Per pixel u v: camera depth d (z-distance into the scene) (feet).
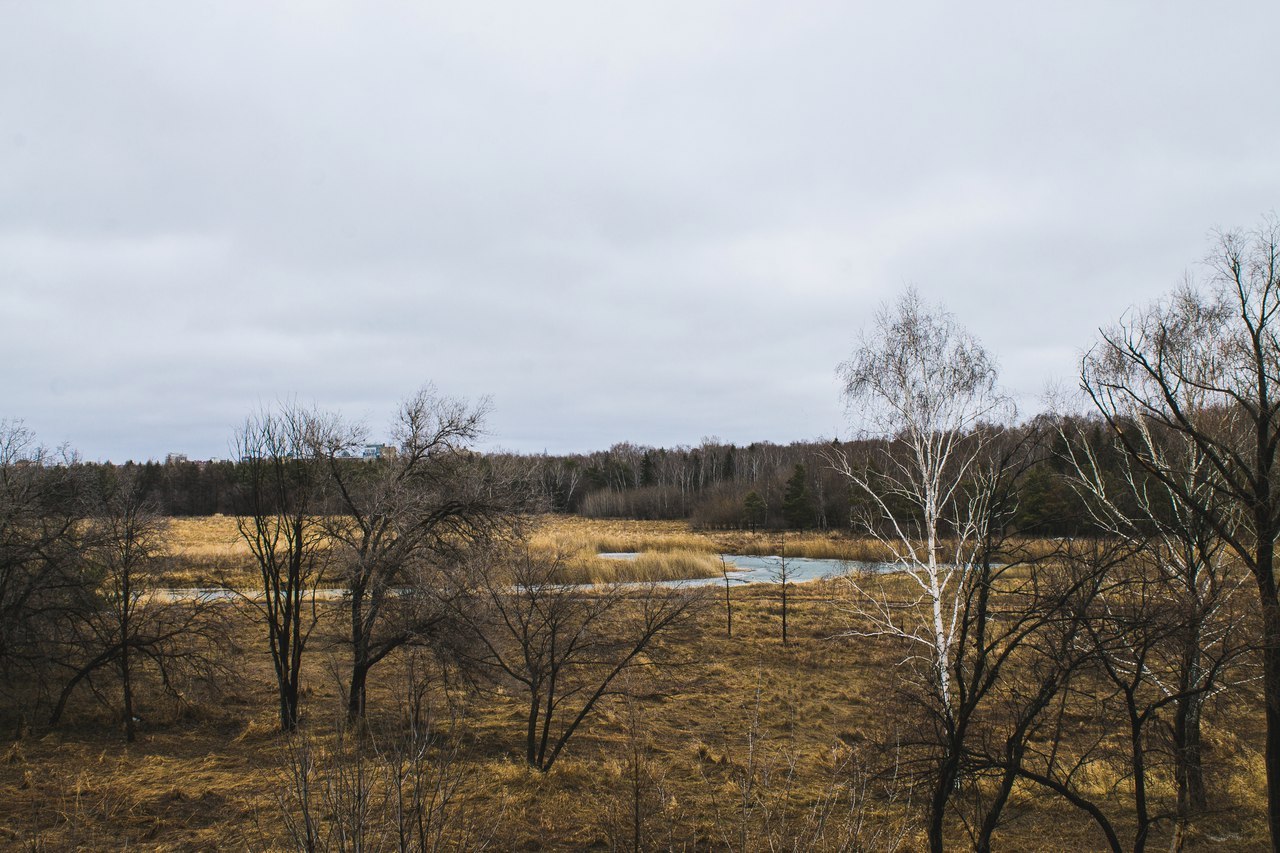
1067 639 43.21
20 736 66.59
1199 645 47.88
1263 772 63.05
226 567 153.07
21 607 68.59
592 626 71.97
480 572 68.03
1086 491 69.87
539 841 50.26
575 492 440.86
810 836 51.47
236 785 57.06
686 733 76.33
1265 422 46.85
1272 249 48.08
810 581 165.17
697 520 317.83
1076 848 54.08
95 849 45.80
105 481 83.82
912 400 71.15
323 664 90.12
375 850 24.49
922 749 48.03
